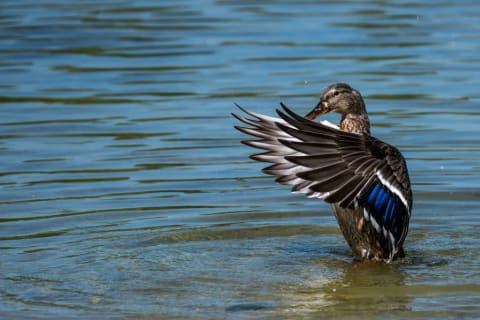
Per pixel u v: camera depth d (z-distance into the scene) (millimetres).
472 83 18859
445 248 11539
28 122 16953
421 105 17547
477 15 25438
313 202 13133
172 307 9555
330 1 27828
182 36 23516
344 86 11984
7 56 21797
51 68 20750
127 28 24547
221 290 10062
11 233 11820
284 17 25531
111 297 9828
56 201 13000
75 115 17328
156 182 13828
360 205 9883
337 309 9516
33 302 9672
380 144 9898
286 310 9492
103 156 15008
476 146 15258
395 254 10781
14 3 28297
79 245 11445
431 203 13023
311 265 10930
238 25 24594
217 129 16391
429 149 15180
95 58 21594
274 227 12266
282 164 9430
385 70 19922
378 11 26219
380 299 9789
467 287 10148
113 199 13109
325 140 9453
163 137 15984
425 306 9570
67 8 27422
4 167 14469
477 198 13156
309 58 21047
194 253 11273
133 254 11180
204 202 13047
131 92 18812
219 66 20562
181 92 18672
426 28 23844
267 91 18453
